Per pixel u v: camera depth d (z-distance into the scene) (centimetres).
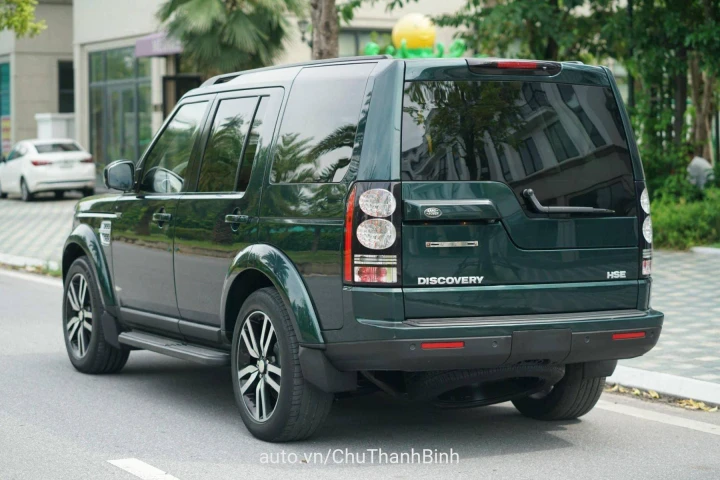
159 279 845
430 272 646
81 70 4091
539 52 2277
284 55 2848
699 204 1922
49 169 3500
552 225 676
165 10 2777
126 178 871
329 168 679
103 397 866
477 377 678
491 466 666
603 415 820
